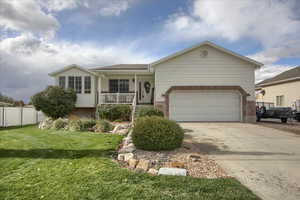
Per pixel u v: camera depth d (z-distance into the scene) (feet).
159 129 18.06
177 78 44.37
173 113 43.62
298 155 17.85
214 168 14.34
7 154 17.11
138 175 12.32
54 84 50.52
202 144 22.12
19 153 17.37
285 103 66.23
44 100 45.01
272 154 18.16
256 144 22.20
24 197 9.78
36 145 20.33
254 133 28.94
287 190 10.91
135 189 10.49
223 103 43.62
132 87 56.03
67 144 20.70
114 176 12.14
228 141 23.70
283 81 65.82
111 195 9.88
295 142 23.21
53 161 15.12
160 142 17.65
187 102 43.73
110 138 23.95
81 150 18.21
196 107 43.65
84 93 50.44
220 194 9.96
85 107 50.78
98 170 13.15
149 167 13.84
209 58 44.34
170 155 16.84
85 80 50.60
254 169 14.24
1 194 10.07
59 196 9.82
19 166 14.14
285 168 14.47
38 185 11.07
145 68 54.75
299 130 31.53
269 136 26.76
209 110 43.65
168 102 43.62
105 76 55.57
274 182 12.00
